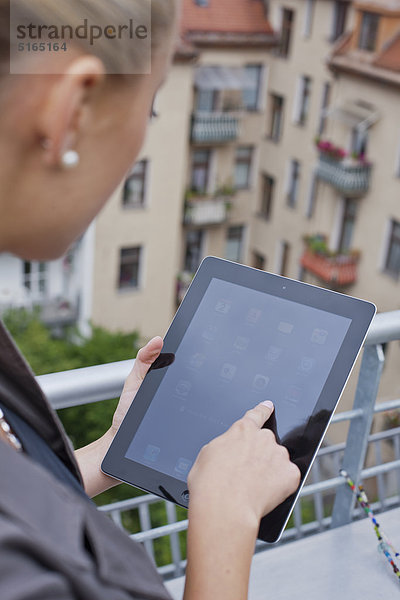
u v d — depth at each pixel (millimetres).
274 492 587
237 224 16453
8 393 537
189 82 12961
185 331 912
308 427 827
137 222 13539
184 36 14461
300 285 920
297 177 15578
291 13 14883
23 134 404
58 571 376
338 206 14516
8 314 11625
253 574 1341
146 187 13359
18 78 396
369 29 13227
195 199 15133
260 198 16469
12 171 413
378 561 1374
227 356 888
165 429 851
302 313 904
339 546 1402
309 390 853
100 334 11188
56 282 13711
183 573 1439
